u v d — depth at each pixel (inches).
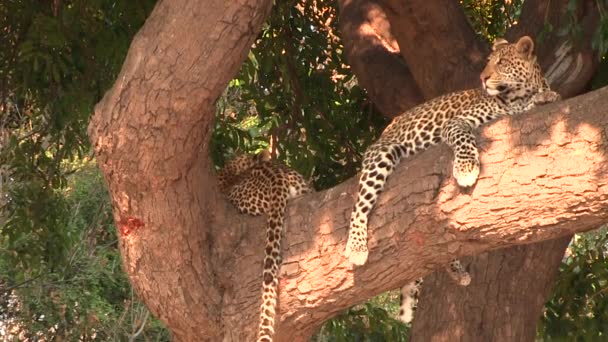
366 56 491.2
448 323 432.8
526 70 371.9
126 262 360.2
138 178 334.0
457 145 314.0
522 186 301.1
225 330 366.0
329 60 585.3
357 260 332.5
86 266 879.1
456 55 447.2
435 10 444.1
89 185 945.5
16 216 578.2
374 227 331.9
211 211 366.0
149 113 320.8
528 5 454.6
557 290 523.8
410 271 334.3
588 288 522.6
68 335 862.5
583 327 517.3
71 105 517.7
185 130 325.1
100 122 327.3
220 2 311.0
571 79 432.5
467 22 458.9
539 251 435.2
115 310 908.0
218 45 314.0
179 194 342.6
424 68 453.1
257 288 361.7
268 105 578.9
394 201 328.5
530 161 300.4
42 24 477.7
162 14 319.9
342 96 588.1
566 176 293.1
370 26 502.9
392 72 482.0
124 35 506.3
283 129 574.6
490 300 432.1
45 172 571.5
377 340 582.2
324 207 348.8
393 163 344.5
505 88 370.6
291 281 351.3
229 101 728.3
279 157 572.4
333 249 343.0
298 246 351.3
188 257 356.5
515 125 307.1
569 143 294.7
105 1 508.4
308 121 573.9
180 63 315.9
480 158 309.9
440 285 438.0
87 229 914.1
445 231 319.0
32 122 649.6
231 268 365.4
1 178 697.6
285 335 363.9
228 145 567.2
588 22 430.9
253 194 373.7
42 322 864.9
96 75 519.5
